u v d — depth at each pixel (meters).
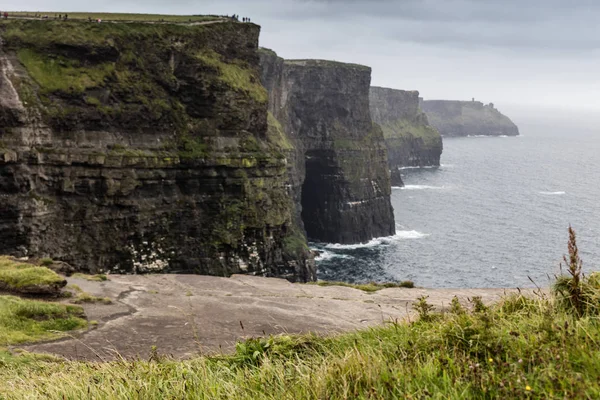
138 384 8.49
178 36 89.31
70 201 74.56
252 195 90.06
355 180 168.12
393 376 7.19
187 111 88.94
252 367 9.62
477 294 26.38
